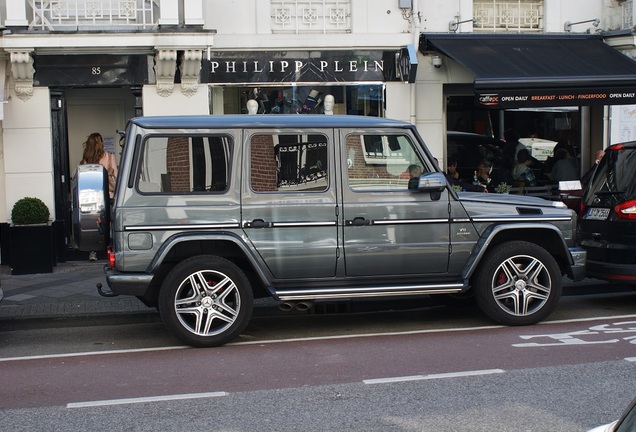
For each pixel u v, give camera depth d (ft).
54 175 42.52
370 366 23.62
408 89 45.60
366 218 27.30
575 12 47.88
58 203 42.73
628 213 30.37
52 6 40.93
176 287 26.14
